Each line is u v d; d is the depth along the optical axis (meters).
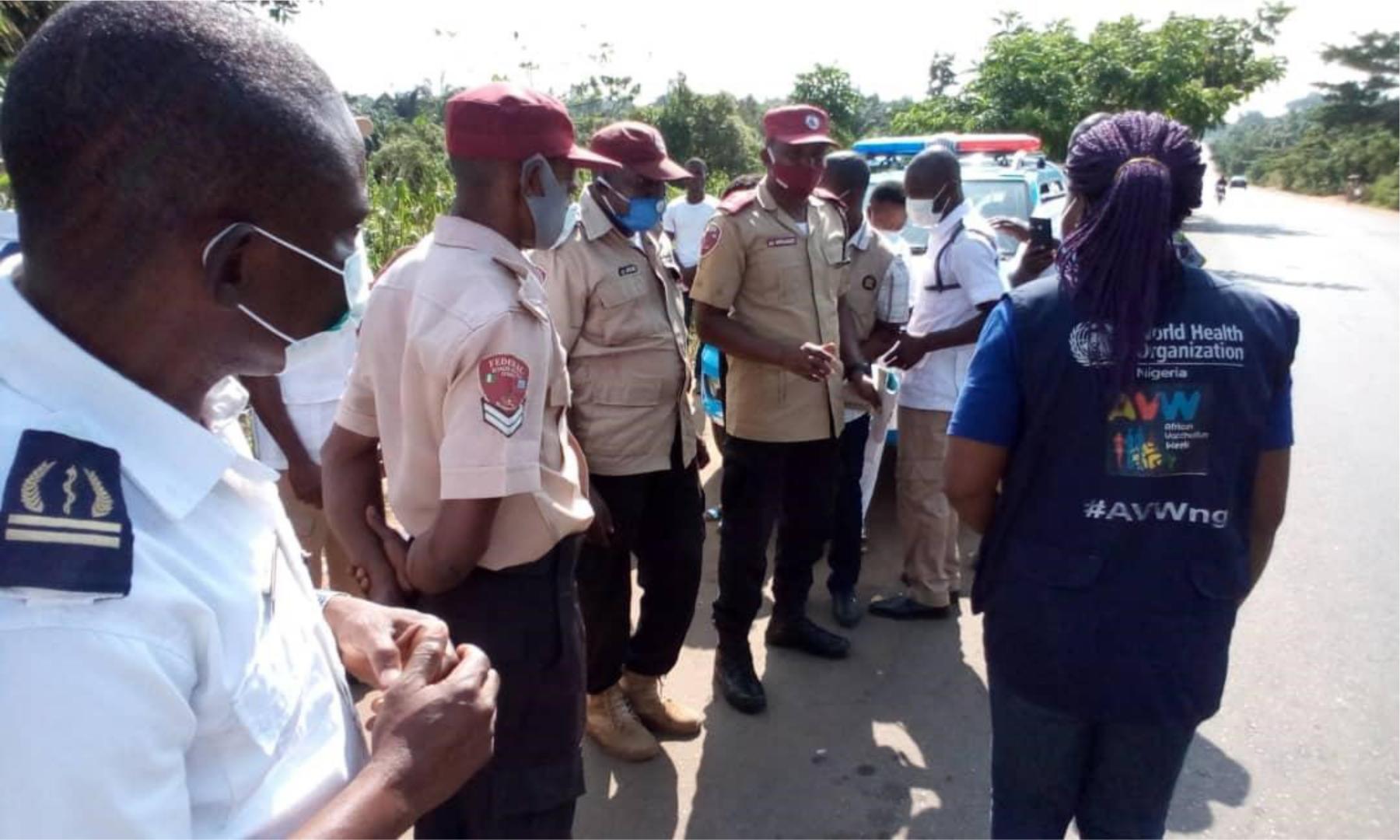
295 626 0.93
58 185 0.75
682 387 2.86
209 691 0.77
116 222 0.76
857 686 3.42
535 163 1.76
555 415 1.90
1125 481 1.65
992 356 1.74
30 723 0.66
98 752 0.67
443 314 1.65
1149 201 1.58
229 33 0.81
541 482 1.78
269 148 0.80
